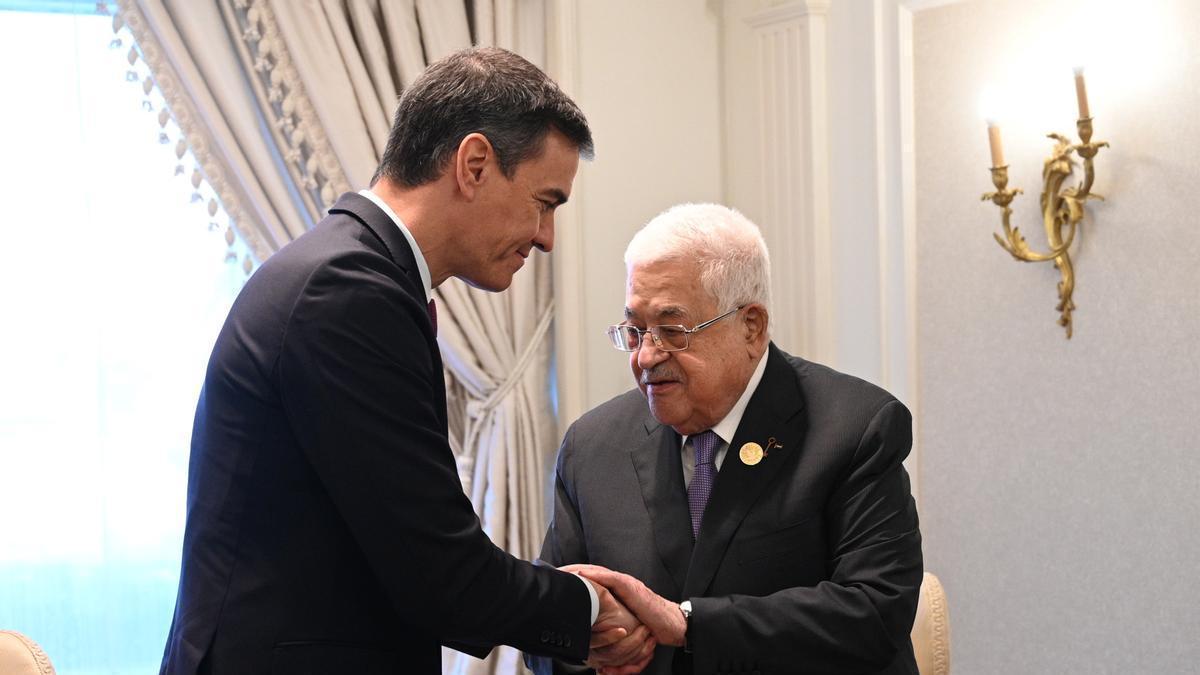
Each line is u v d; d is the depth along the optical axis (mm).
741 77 4195
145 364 3883
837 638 1886
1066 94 3191
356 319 1579
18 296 3768
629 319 2014
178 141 3611
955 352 3543
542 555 2248
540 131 1727
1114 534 3143
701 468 2062
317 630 1600
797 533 1981
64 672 3828
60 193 3797
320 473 1579
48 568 3809
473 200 1707
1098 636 3191
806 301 4000
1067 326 3223
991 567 3469
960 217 3508
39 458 3795
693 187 4246
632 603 1882
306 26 3695
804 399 2076
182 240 3908
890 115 3707
